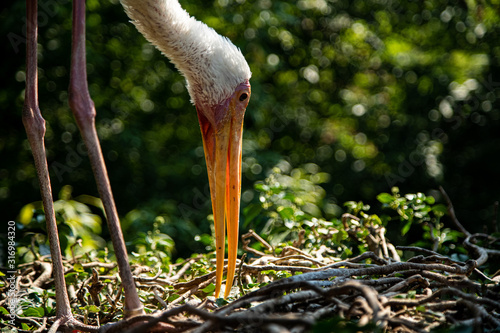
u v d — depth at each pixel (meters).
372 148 11.55
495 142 10.52
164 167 10.39
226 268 3.91
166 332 2.72
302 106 12.16
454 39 11.48
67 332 3.13
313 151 11.92
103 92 10.39
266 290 2.76
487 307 2.78
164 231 8.66
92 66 10.20
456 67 11.32
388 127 11.62
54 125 9.71
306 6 11.34
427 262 3.60
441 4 11.52
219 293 3.57
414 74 11.55
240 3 10.63
